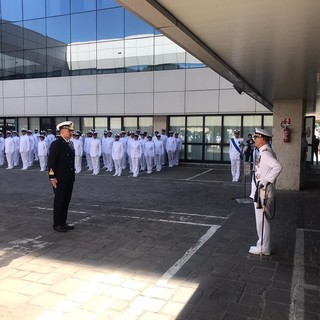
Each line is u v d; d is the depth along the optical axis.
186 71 18.69
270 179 5.04
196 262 4.93
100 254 5.26
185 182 12.98
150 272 4.59
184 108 18.86
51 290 4.07
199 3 3.67
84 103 20.91
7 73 22.88
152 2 3.54
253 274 4.52
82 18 20.53
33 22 21.78
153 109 19.45
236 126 18.53
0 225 6.88
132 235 6.20
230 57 6.03
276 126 10.94
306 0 3.59
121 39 19.80
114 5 19.78
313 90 9.41
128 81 19.84
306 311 3.61
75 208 8.46
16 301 3.80
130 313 3.56
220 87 18.12
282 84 8.61
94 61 20.50
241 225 6.84
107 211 8.12
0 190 11.24
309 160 20.17
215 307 3.68
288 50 5.57
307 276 4.46
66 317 3.48
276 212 7.96
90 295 3.95
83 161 20.62
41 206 8.72
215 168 17.88
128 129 20.56
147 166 15.99
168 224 6.94
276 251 5.37
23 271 4.62
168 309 3.64
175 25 4.13
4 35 22.69
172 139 18.27
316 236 6.15
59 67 21.38
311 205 8.73
